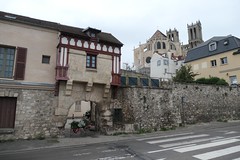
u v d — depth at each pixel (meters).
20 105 11.20
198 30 70.88
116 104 13.92
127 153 7.76
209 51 30.28
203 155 7.11
